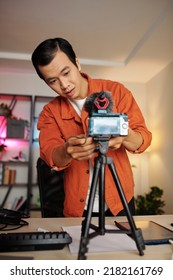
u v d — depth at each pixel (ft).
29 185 9.27
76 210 2.95
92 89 2.90
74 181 3.00
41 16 6.46
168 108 8.95
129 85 11.00
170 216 2.90
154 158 10.04
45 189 4.33
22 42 7.94
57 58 2.29
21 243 1.69
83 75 3.08
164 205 8.59
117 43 7.95
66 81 2.43
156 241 1.86
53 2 5.90
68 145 1.85
